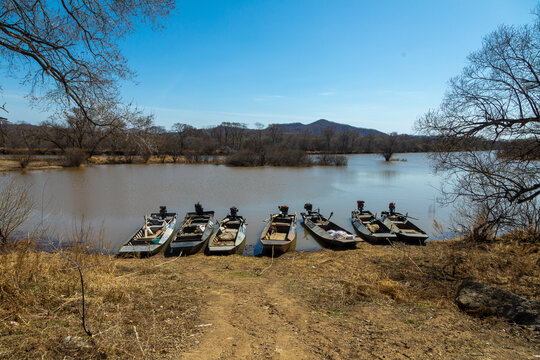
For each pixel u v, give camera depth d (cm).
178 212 1942
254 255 1215
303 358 351
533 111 884
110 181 3159
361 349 374
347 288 660
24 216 957
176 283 684
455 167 1080
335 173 4072
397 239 1412
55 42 611
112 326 383
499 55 930
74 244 926
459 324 457
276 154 5181
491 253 958
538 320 441
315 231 1461
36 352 307
